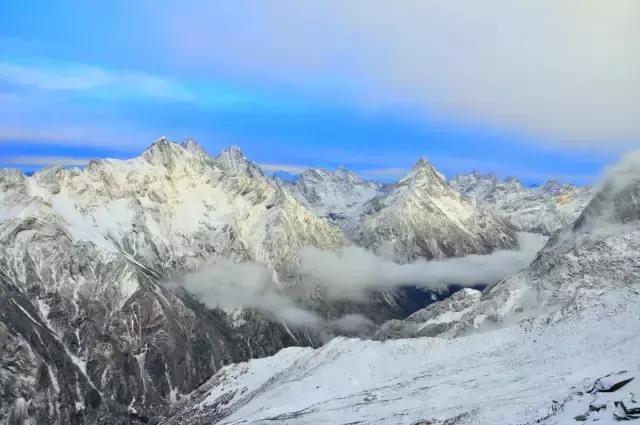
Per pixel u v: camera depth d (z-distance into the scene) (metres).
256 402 179.25
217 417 197.12
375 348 182.62
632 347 129.88
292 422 139.38
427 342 176.12
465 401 126.81
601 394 93.81
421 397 138.00
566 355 140.38
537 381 128.00
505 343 164.38
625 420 81.19
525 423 97.62
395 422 124.00
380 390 152.75
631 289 163.62
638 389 90.44
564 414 93.06
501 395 123.75
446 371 153.50
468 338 174.38
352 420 132.50
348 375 171.25
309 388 170.50
